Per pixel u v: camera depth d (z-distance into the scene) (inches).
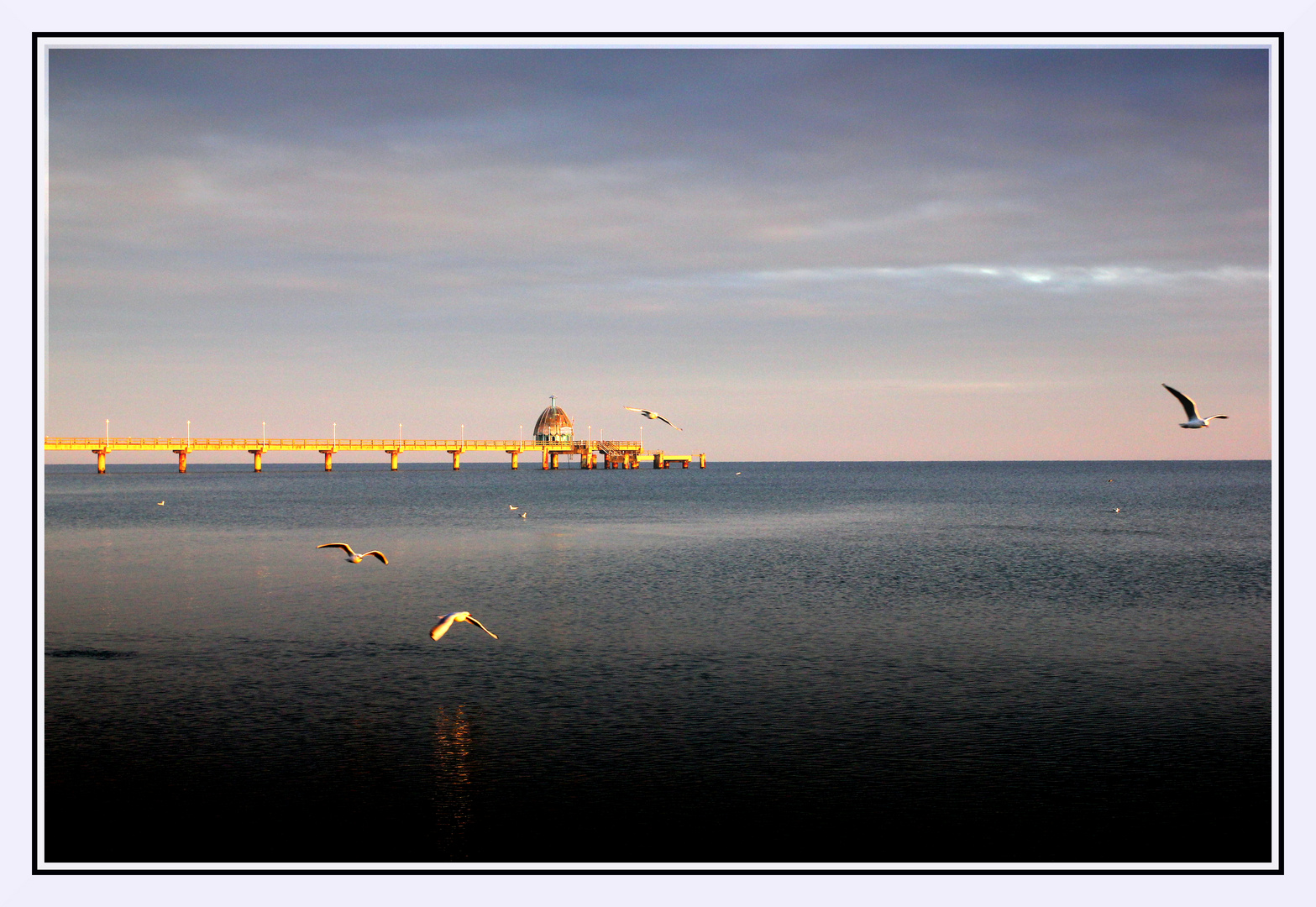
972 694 895.7
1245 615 1306.6
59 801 634.8
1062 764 706.8
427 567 1839.3
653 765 704.4
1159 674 969.5
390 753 727.1
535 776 682.8
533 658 1035.3
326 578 1674.5
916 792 655.8
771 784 668.1
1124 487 6146.7
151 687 910.4
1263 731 784.3
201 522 2913.4
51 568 1798.7
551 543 2313.0
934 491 5506.9
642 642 1119.0
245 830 593.6
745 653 1061.8
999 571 1784.0
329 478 7588.6
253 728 786.2
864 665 1007.6
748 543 2321.6
